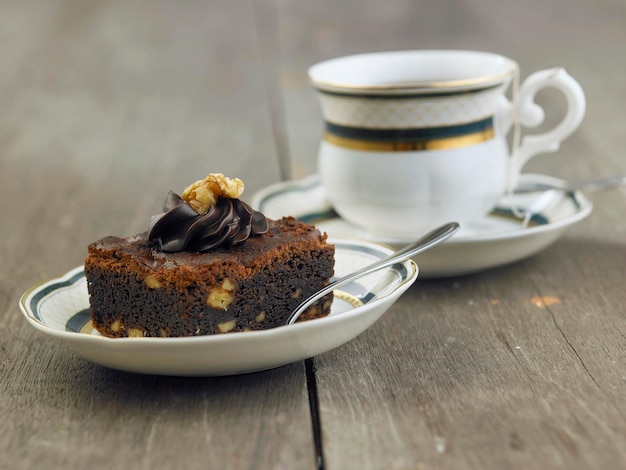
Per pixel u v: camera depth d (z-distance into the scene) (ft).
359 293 1.27
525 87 1.50
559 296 1.35
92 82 2.84
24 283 1.46
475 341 1.22
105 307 1.18
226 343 1.04
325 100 1.49
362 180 1.47
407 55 1.57
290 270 1.19
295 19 3.59
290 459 0.98
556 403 1.06
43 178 2.01
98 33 3.47
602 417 1.03
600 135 2.15
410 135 1.44
